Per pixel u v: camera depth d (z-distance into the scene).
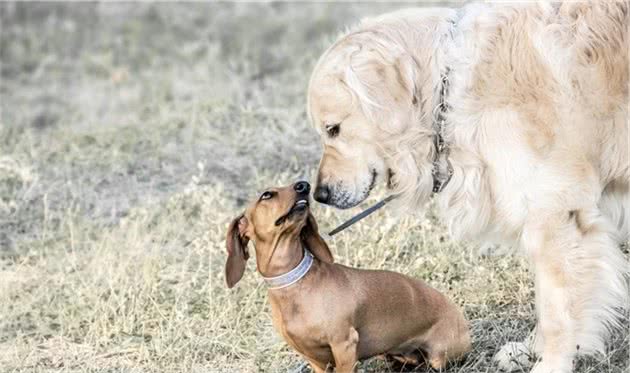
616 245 9.63
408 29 9.82
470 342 9.63
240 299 11.44
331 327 8.70
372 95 9.60
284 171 14.84
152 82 21.77
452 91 9.57
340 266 8.98
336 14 24.86
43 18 27.28
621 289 9.62
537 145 9.29
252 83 20.11
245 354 10.48
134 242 12.90
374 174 9.88
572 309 9.42
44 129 19.11
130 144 16.77
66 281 12.30
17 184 15.38
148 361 10.41
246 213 8.91
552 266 9.39
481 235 10.03
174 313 11.23
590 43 9.34
